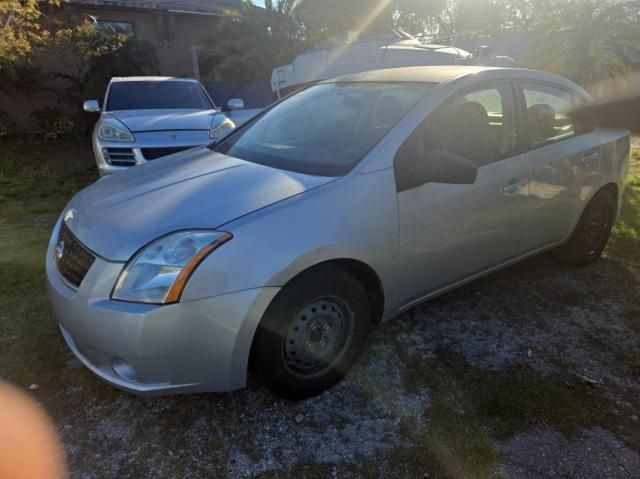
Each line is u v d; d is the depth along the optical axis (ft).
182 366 6.75
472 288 12.00
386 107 9.39
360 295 8.15
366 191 7.95
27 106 38.96
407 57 26.66
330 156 8.75
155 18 46.68
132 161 18.92
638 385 8.64
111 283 6.73
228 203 7.39
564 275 12.78
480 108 9.79
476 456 7.06
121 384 6.93
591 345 9.78
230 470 6.82
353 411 7.93
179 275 6.54
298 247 7.09
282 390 7.75
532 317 10.76
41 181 23.89
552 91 11.53
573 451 7.17
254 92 42.47
